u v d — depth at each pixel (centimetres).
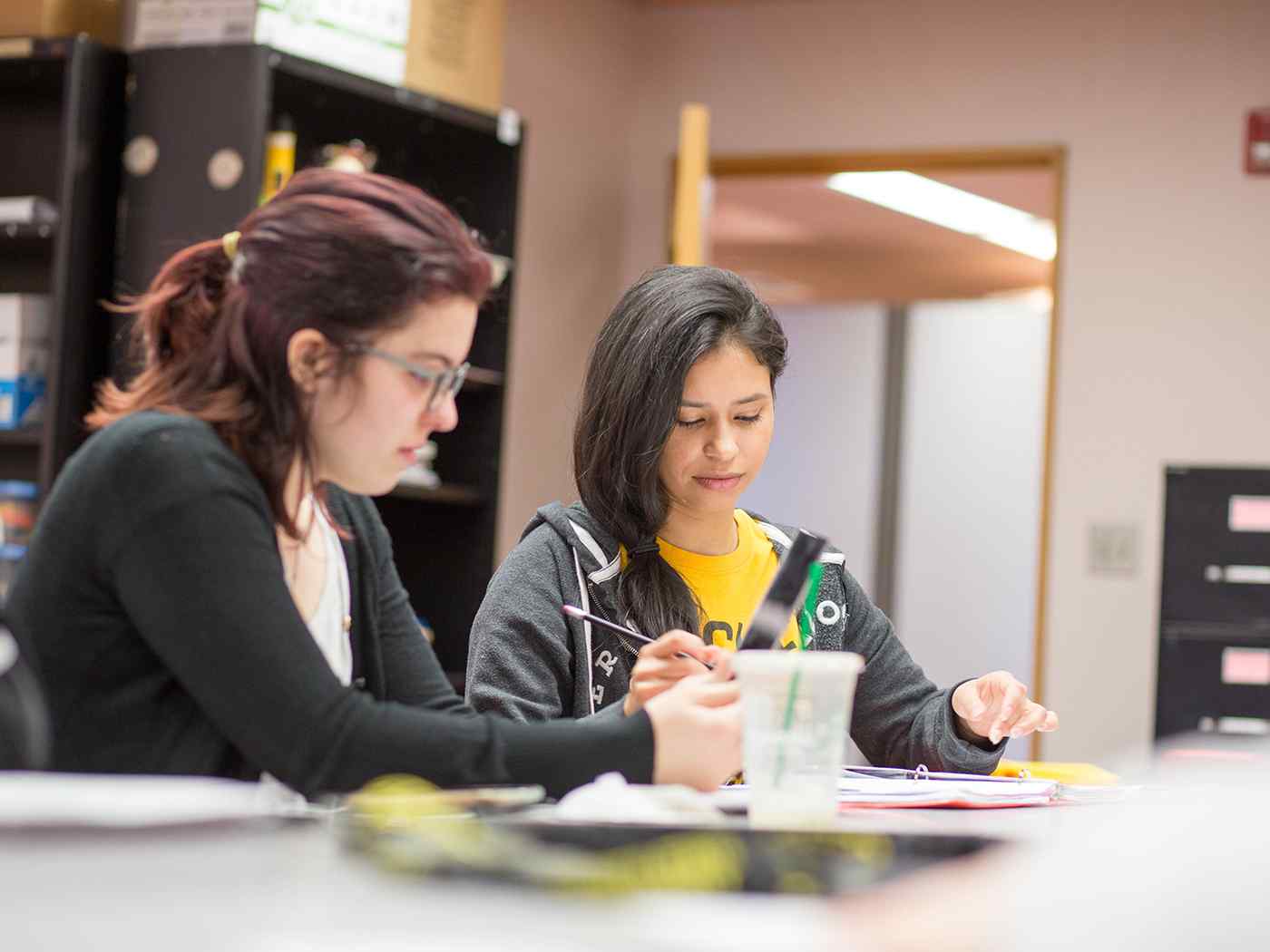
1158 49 445
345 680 148
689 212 403
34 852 82
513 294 372
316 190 132
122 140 326
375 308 128
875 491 621
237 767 128
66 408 311
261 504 126
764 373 189
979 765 179
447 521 376
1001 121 458
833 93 474
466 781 118
